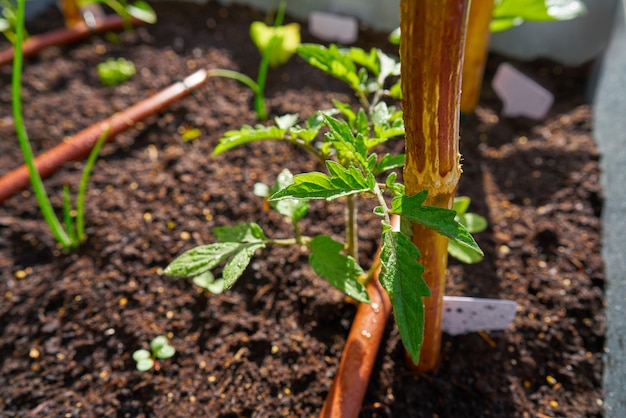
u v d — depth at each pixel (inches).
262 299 13.6
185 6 24.1
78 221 14.7
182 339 13.0
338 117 18.0
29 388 12.4
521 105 18.3
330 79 19.9
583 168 16.0
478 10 15.2
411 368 12.1
